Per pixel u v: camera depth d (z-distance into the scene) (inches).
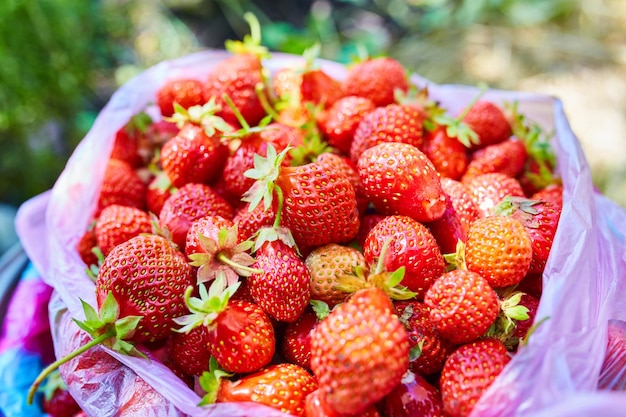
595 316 8.3
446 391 7.7
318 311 8.7
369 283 7.8
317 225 8.8
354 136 10.5
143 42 25.6
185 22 26.4
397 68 11.3
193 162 10.2
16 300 12.0
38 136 20.9
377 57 11.8
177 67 12.3
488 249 8.4
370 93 11.2
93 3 23.2
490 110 11.2
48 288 12.0
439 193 9.0
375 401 7.5
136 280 8.6
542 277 8.7
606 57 22.4
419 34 25.1
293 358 8.9
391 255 8.5
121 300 8.6
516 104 11.5
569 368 7.4
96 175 11.0
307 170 8.8
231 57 12.0
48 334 11.9
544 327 7.6
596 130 20.7
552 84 21.8
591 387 7.5
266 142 10.1
